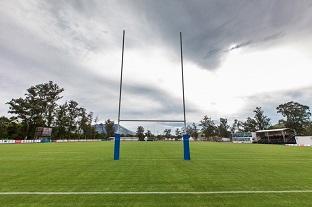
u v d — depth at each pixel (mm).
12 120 61219
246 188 4340
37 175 5719
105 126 104062
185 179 5188
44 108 66750
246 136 55062
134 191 4102
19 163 8375
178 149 17922
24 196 3797
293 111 71500
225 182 4875
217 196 3797
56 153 13641
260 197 3742
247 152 15195
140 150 16531
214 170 6586
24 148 20125
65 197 3730
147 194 3902
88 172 6176
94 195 3840
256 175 5758
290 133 42375
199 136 100125
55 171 6363
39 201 3520
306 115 71438
